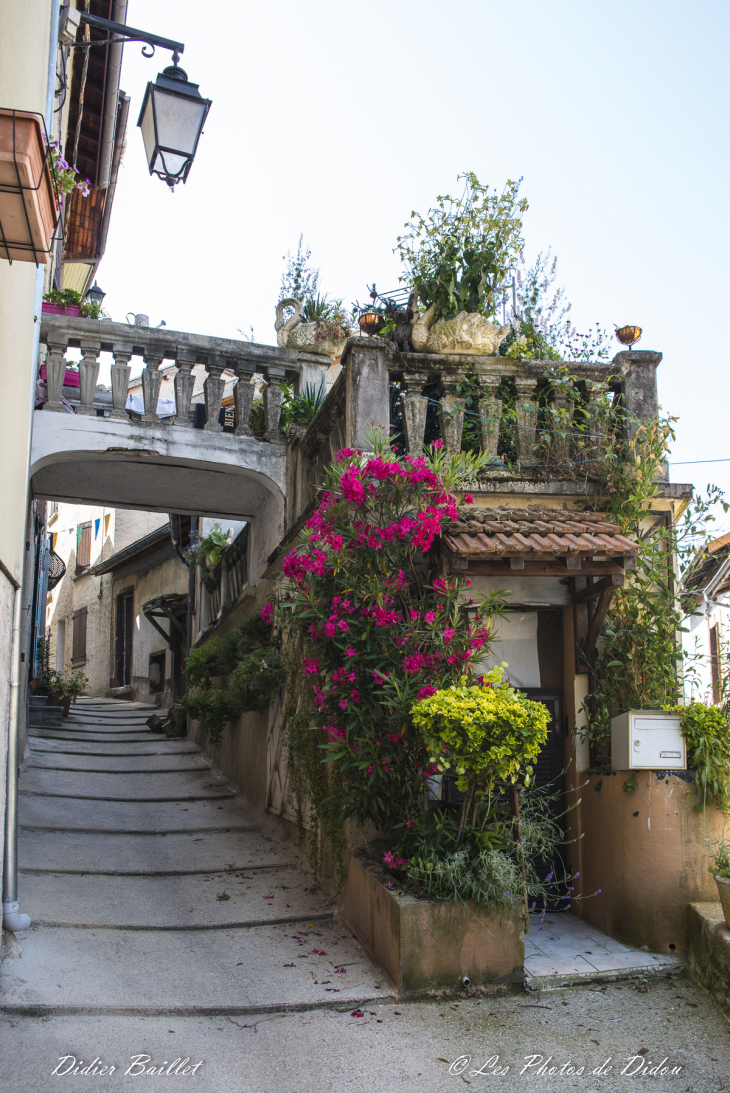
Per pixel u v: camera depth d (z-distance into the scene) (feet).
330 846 18.63
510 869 14.32
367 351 19.10
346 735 15.84
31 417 18.94
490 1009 13.43
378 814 16.52
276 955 15.17
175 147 19.79
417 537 15.71
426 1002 13.53
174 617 51.11
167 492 28.19
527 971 14.55
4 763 14.80
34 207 10.11
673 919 15.37
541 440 19.77
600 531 17.06
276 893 18.81
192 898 18.26
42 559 46.88
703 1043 12.43
